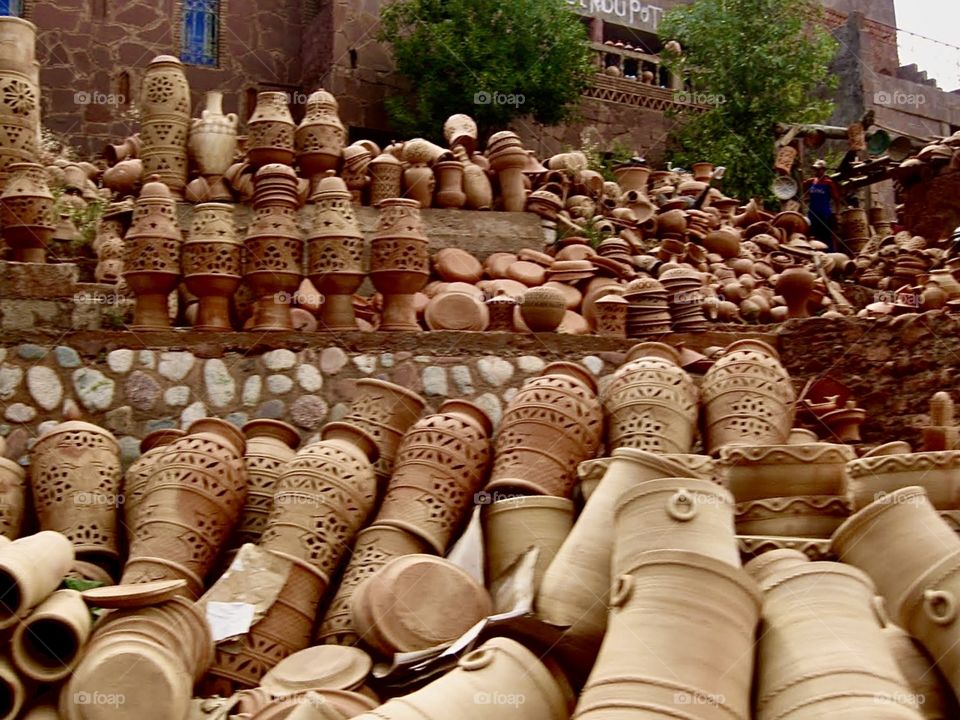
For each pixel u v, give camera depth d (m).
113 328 7.20
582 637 4.77
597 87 19.70
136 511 5.95
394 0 18.14
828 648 4.28
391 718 4.16
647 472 5.22
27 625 4.59
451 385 7.34
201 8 18.12
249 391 7.07
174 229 7.30
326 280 7.37
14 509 6.00
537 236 10.13
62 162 10.55
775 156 17.56
